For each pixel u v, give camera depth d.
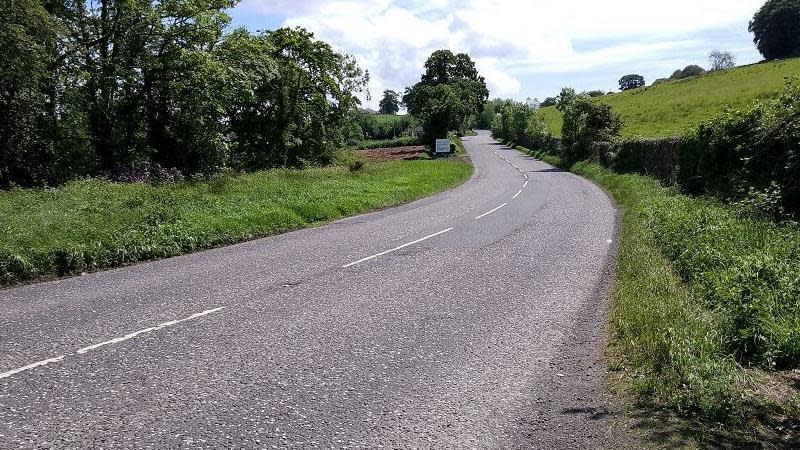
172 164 26.48
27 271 8.62
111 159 24.20
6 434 3.85
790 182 10.68
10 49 18.89
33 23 19.56
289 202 16.06
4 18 18.89
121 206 13.20
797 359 4.96
